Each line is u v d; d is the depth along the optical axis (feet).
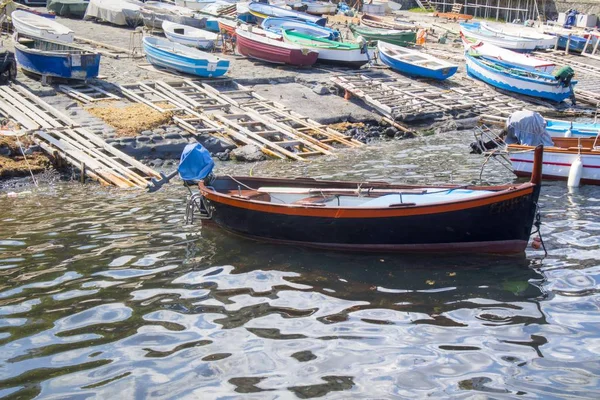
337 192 48.70
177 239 46.75
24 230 48.14
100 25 130.52
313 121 82.33
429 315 35.50
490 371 30.14
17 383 29.01
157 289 38.52
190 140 70.79
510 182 62.69
